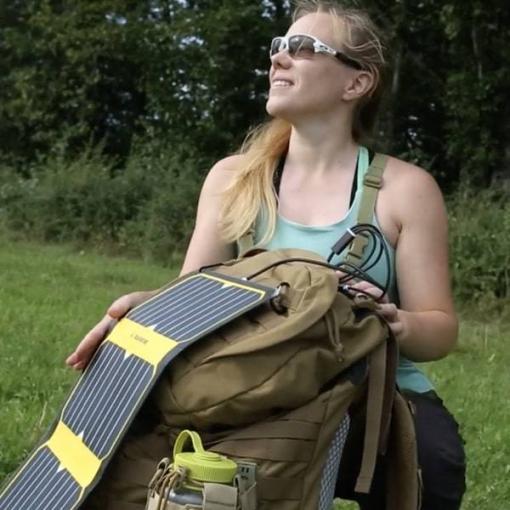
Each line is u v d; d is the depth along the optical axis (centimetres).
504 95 1991
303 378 234
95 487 241
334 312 242
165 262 1895
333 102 294
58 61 2570
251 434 233
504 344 1137
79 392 268
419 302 285
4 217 2102
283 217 294
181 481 220
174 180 2020
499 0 1933
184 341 240
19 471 269
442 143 2233
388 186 290
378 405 248
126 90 2600
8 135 2642
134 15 2470
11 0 2764
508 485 526
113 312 281
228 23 2277
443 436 284
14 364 710
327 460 244
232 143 2344
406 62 2180
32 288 1195
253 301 243
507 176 1988
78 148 2541
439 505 284
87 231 2047
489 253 1498
